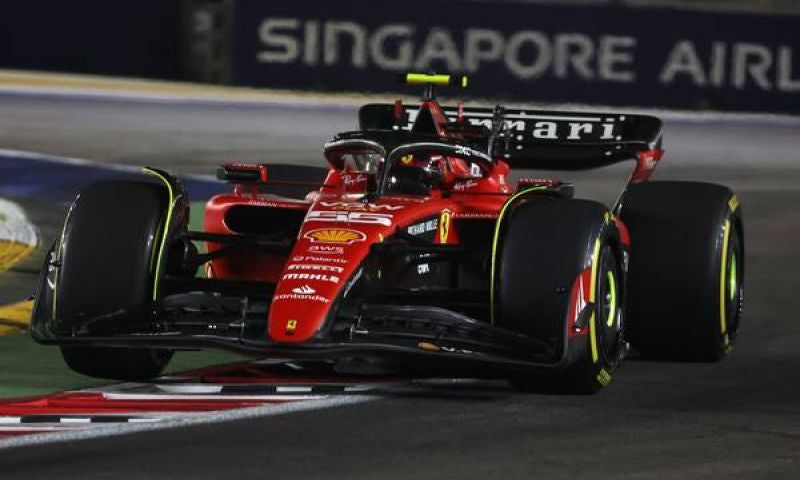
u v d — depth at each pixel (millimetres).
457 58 90000
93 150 65062
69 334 25141
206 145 68375
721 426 23812
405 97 90625
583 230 25312
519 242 25312
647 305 29438
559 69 90125
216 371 27797
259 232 29328
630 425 23750
